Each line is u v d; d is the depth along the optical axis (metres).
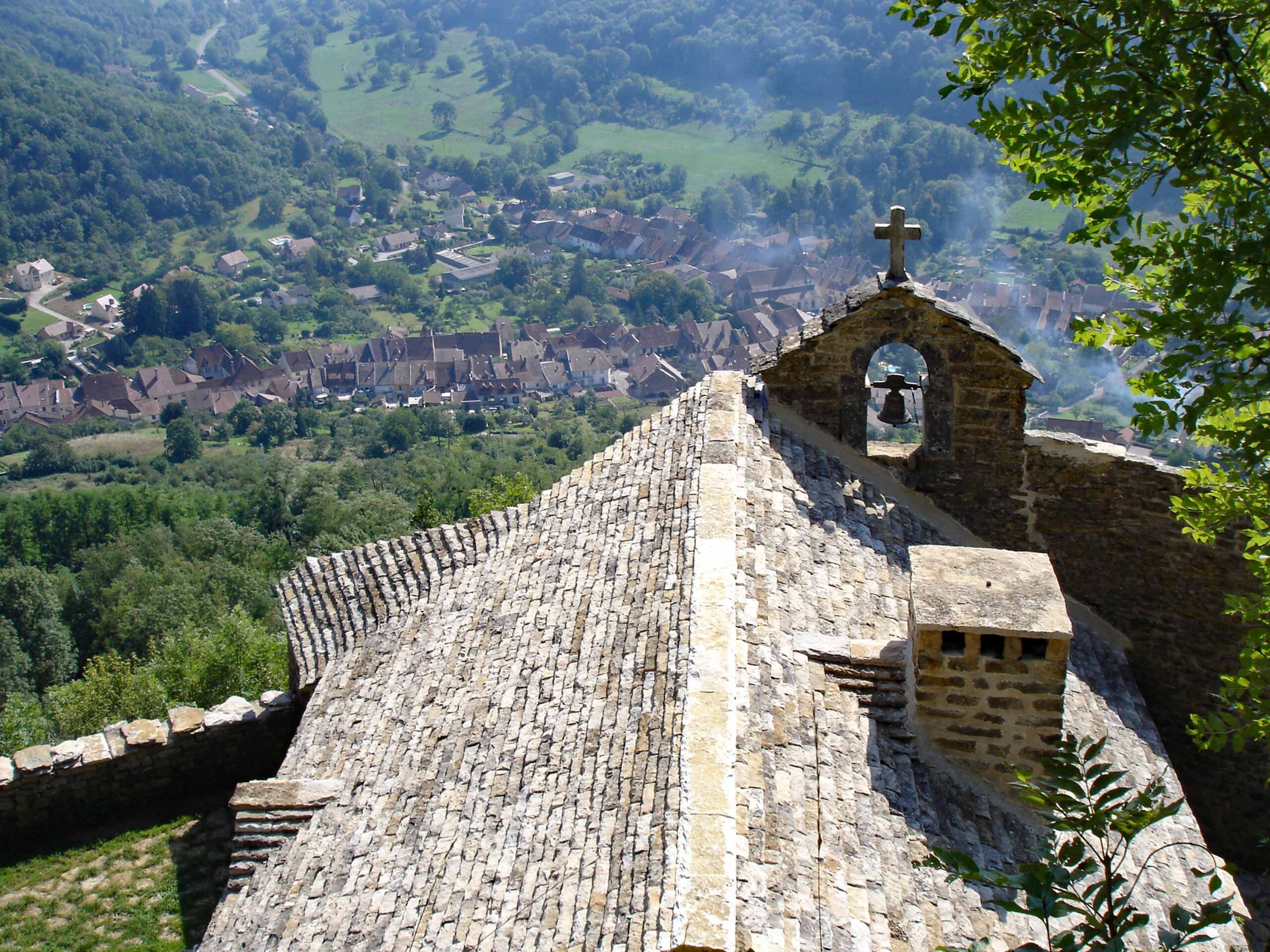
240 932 13.31
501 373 135.12
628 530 15.52
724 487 14.61
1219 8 8.64
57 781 19.80
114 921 17.94
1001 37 9.34
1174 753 16.97
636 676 12.39
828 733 11.45
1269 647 10.78
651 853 9.57
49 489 87.00
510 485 40.41
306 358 146.88
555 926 9.63
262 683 32.41
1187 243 8.99
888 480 16.53
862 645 12.38
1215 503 10.66
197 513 84.94
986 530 16.61
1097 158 8.87
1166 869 11.97
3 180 190.12
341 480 88.38
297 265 189.62
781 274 150.38
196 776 20.75
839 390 16.44
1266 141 8.41
